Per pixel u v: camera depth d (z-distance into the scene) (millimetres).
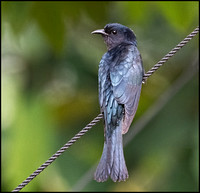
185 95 16906
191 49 17641
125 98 12586
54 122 16219
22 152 15477
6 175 15578
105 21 16781
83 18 16594
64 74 17281
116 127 12484
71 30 16969
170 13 16219
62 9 16328
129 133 17047
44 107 16016
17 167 15430
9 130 15703
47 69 17172
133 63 12977
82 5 16422
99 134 17172
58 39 16516
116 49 13273
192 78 17016
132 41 13922
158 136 16766
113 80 12766
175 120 16734
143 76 13070
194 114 16734
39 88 16859
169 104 16922
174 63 17688
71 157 16391
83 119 17266
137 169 16953
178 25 16250
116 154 12156
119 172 11906
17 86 16516
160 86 17578
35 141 15609
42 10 16297
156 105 17000
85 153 16719
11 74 16828
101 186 16500
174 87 17016
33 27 16969
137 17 16766
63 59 17219
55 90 17234
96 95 17359
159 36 17672
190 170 16375
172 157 16516
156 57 17672
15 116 15844
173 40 17672
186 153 16484
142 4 16547
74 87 17312
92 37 17250
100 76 12969
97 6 16516
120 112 12570
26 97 16328
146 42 17641
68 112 17234
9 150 15539
